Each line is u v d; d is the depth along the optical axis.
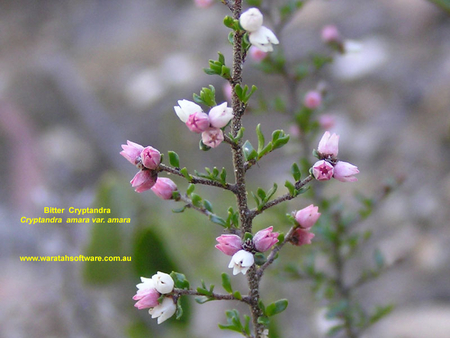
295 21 0.69
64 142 0.60
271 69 0.31
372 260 0.44
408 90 0.58
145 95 0.66
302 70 0.31
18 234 0.43
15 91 0.67
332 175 0.20
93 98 0.66
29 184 0.53
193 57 0.70
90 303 0.34
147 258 0.30
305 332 0.37
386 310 0.29
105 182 0.32
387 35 0.65
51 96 0.66
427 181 0.50
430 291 0.42
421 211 0.48
